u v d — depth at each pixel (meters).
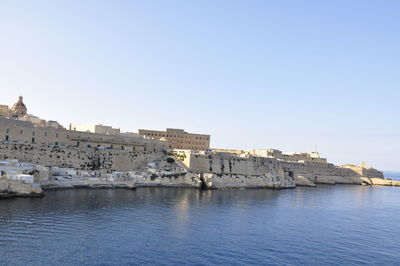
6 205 62.25
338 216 77.19
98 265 37.88
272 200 99.06
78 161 110.19
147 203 76.25
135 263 39.22
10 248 40.56
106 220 56.66
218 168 141.12
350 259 45.66
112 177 103.69
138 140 136.62
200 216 66.06
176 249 44.94
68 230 49.06
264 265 41.34
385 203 109.06
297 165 191.00
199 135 184.88
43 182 85.62
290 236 55.50
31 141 106.88
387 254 48.69
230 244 48.81
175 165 129.88
